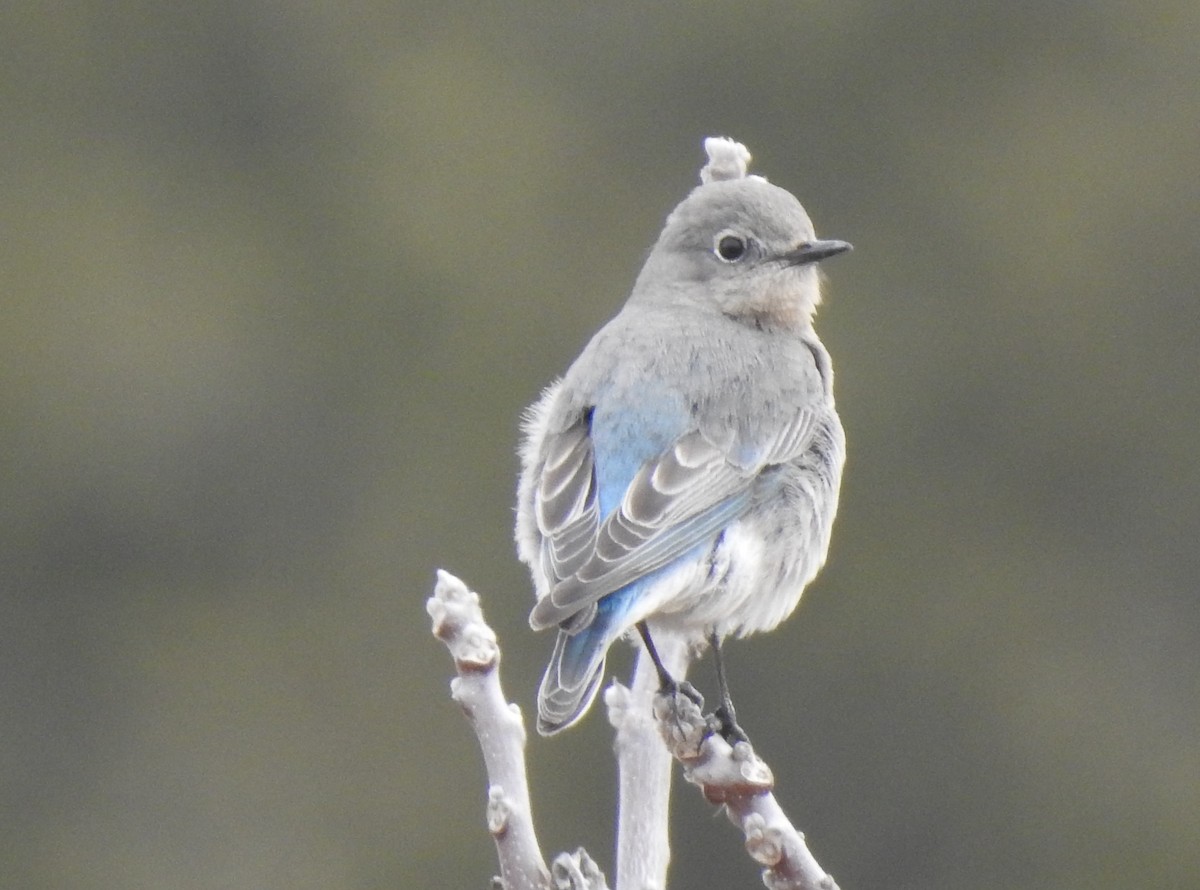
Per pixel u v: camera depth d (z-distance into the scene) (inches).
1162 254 796.6
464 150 805.2
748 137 803.4
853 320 787.4
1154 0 813.9
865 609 724.0
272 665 725.3
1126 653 730.2
